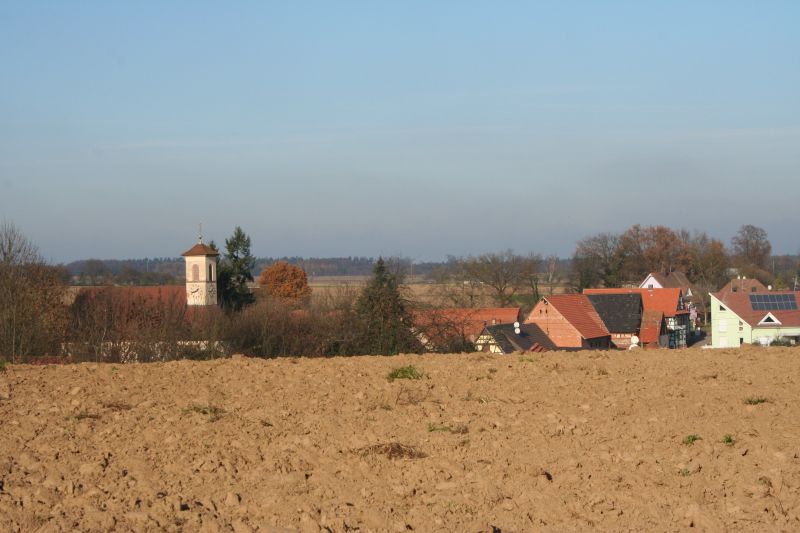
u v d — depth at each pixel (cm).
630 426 1316
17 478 1081
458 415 1417
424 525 902
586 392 1619
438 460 1140
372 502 980
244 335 3769
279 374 1898
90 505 965
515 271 8431
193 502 986
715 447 1177
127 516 927
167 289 5941
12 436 1298
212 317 3809
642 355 2211
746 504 960
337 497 1001
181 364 2103
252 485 1048
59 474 1097
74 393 1659
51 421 1402
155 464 1143
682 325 7081
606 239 10612
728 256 12156
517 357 2161
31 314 3338
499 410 1458
